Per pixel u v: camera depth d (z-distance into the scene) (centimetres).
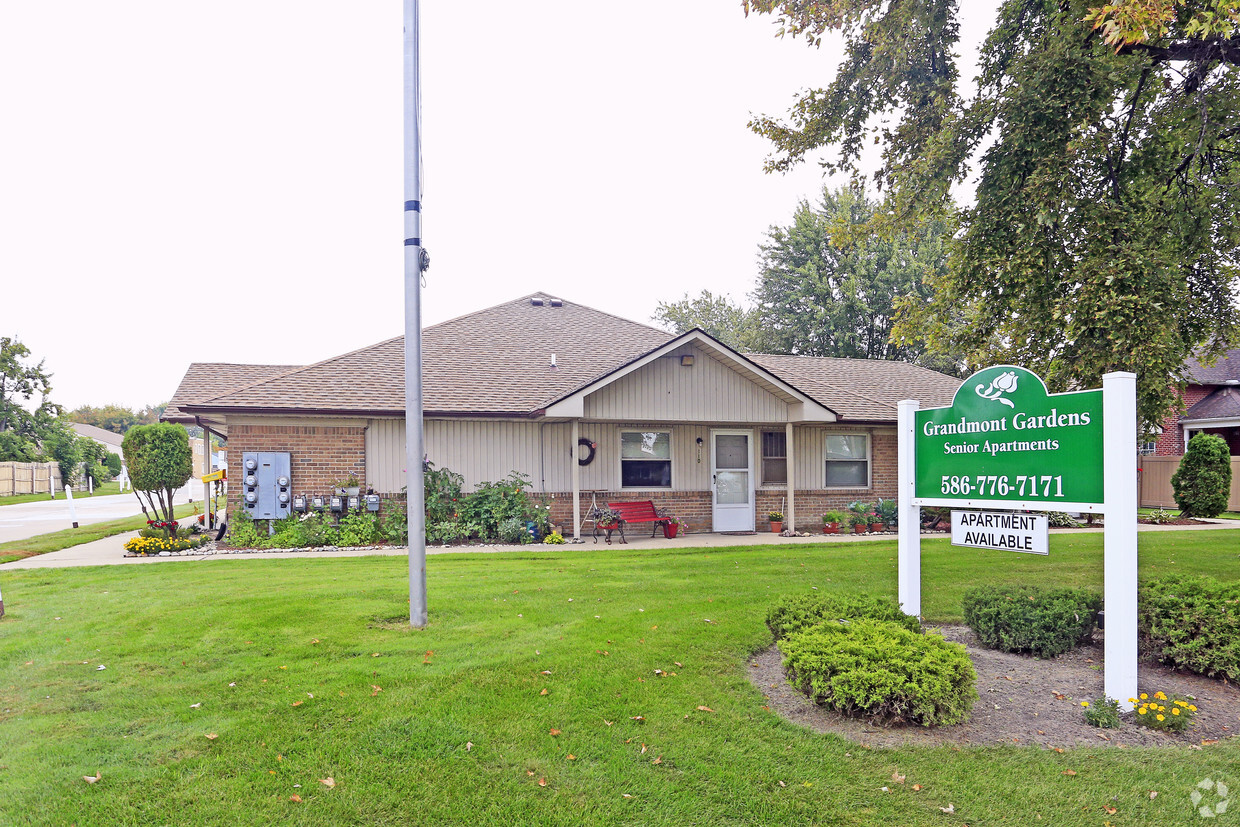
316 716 470
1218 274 1005
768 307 3962
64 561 1180
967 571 1051
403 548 1331
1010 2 976
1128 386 483
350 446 1437
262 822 349
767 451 1712
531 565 1096
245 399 1375
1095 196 890
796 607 616
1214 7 698
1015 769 406
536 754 421
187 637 652
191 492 3959
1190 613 575
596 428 1577
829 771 403
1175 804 370
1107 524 491
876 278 3500
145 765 404
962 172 1000
